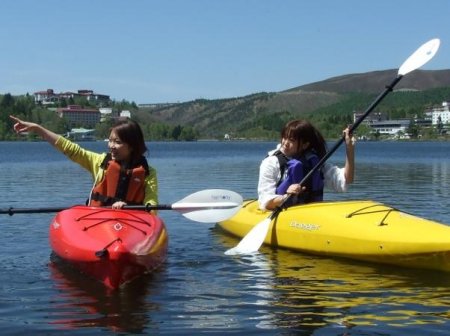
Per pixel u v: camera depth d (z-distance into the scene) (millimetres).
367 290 4562
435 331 3877
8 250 5617
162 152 42656
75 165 20250
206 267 5137
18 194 9820
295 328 3920
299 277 4875
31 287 4582
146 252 4668
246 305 4266
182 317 4070
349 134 5660
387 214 5461
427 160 26141
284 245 5793
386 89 5711
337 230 5449
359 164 22078
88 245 4652
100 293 4473
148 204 5184
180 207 5285
